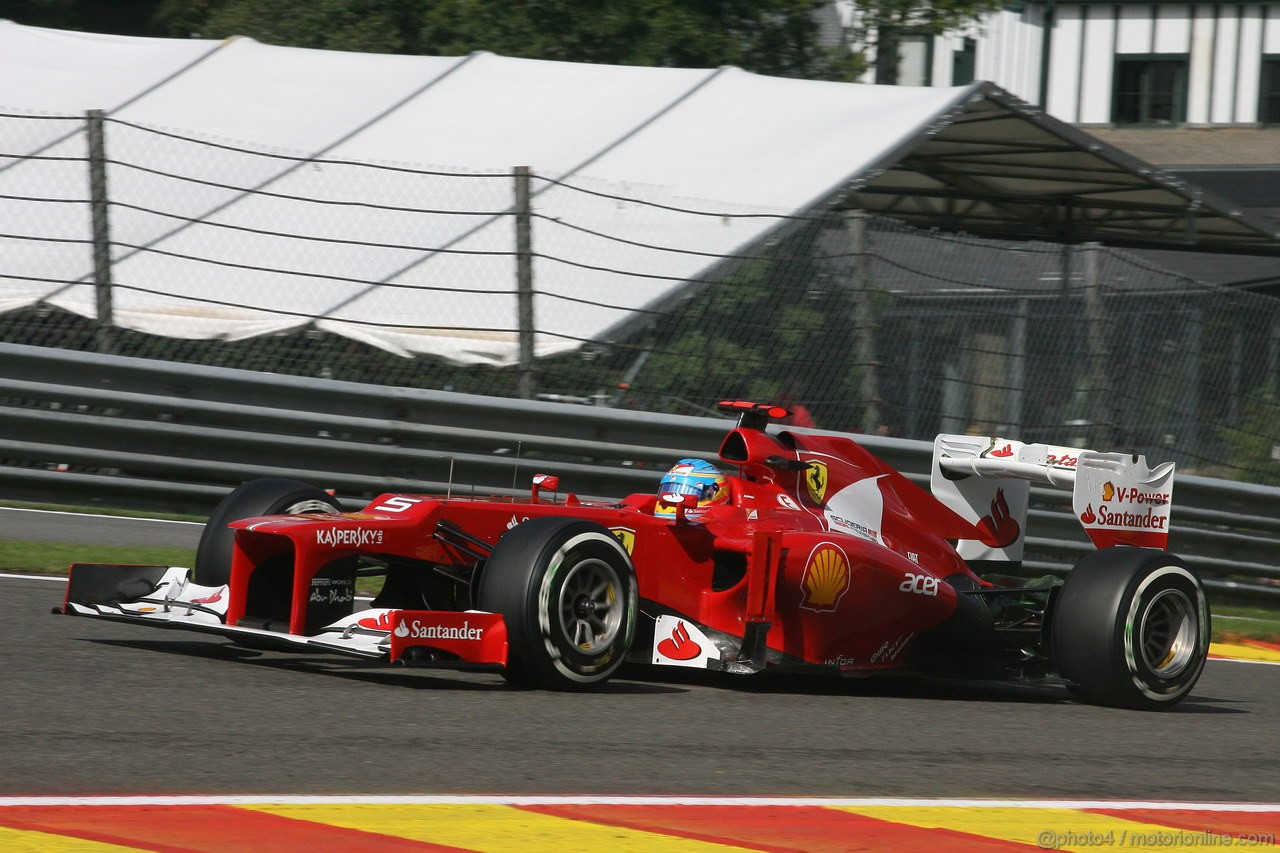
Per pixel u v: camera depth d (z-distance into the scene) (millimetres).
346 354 42594
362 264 43594
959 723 21906
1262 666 32250
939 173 72750
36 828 12844
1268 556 44594
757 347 41094
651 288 41375
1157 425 43438
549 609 20344
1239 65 129750
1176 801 17594
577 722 19109
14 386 37125
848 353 40562
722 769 17266
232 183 47094
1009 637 25625
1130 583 24016
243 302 42531
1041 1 132250
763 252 41500
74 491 37688
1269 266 84625
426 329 41375
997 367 41750
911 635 24672
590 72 57562
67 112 52469
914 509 26516
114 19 115875
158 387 38594
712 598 23078
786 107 53312
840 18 91438
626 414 40062
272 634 20016
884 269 40969
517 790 15484
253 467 38688
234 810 13883
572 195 44031
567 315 41281
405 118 53000
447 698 19984
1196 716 24406
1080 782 18297
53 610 21484
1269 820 16828
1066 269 42844
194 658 21750
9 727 16625
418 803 14617
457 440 39688
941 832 15016
